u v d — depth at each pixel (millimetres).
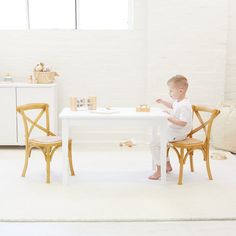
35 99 4535
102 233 2320
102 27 5117
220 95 4902
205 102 4906
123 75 5020
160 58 4809
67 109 3494
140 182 3305
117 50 4969
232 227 2418
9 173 3562
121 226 2424
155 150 3318
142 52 4984
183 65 4828
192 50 4805
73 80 5004
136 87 5039
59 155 4309
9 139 4582
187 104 3299
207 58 4824
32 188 3129
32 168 3744
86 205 2752
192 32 4770
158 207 2721
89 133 5066
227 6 4742
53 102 4551
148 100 4895
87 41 4938
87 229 2377
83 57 4965
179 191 3070
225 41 4801
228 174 3561
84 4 5066
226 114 4488
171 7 4719
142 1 4875
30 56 4934
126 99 5051
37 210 2652
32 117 4543
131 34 4941
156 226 2428
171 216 2555
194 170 3697
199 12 4738
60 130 5059
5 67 4945
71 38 4922
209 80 4863
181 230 2369
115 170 3691
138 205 2756
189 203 2801
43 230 2361
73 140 5055
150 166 3846
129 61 4996
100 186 3191
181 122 3197
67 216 2549
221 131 4504
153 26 4754
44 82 4617
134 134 5090
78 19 5074
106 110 3365
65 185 3207
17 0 5027
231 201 2848
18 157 4211
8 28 5066
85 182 3301
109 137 5074
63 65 4969
